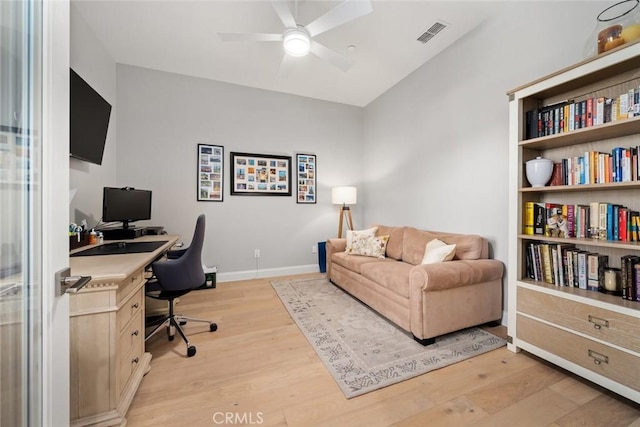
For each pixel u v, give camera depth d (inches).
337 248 137.9
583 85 66.0
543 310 65.2
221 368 65.7
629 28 54.5
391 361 67.8
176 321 81.6
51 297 27.7
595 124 60.0
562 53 73.3
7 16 24.6
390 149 147.5
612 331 53.1
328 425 48.2
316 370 64.8
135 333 59.0
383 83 141.8
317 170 163.0
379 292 94.7
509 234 73.5
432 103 117.6
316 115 162.4
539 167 68.7
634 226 56.6
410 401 54.1
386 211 151.4
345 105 170.4
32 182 26.4
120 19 92.4
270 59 118.4
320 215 164.1
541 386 58.3
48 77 27.4
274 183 151.6
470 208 100.5
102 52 107.2
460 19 93.3
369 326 88.4
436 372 63.6
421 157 124.9
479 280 81.5
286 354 72.0
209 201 137.9
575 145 70.2
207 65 124.0
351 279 115.0
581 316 58.0
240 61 120.3
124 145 122.9
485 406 52.5
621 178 58.8
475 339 79.1
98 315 47.1
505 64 87.4
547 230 69.9
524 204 73.5
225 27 96.4
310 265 161.3
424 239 107.7
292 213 156.6
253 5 85.7
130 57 117.2
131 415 50.6
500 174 89.7
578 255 64.2
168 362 68.2
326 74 132.0
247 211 146.1
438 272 74.5
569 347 60.0
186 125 133.3
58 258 28.9
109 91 114.0
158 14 89.8
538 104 75.5
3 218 24.4
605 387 54.1
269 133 150.6
